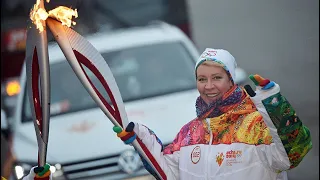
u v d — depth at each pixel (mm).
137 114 13922
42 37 7051
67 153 13180
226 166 7641
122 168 13047
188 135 7945
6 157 13250
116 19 23344
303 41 27406
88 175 13117
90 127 13789
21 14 22953
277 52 27469
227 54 7762
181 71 15383
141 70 15430
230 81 7738
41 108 7250
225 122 7676
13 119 14945
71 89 15125
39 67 7078
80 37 7477
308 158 17031
